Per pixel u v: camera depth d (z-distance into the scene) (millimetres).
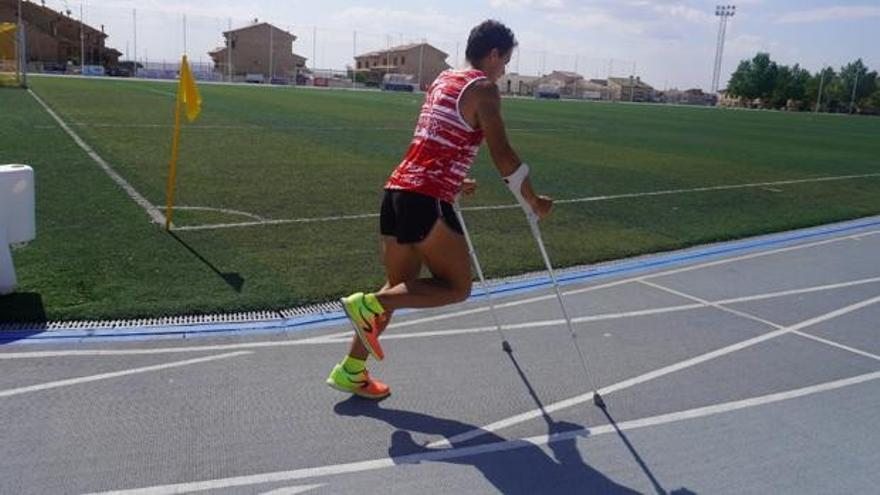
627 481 3512
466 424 3992
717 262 7840
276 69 92750
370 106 34812
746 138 28359
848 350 5395
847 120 59094
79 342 4746
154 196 9461
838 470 3678
